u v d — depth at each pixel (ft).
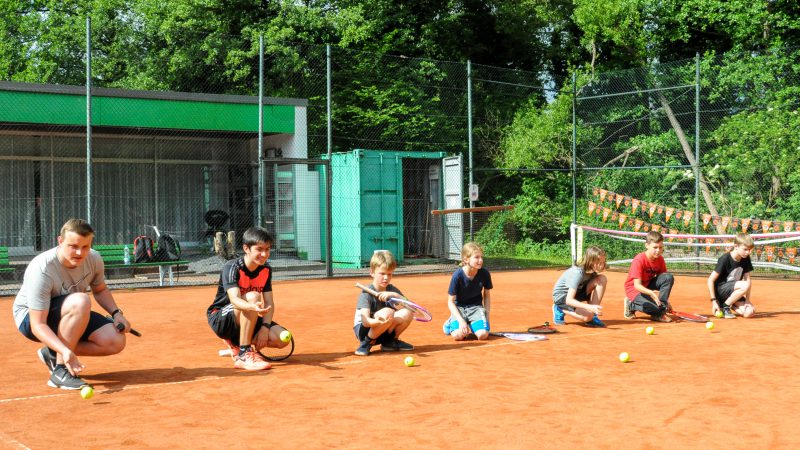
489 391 17.19
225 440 13.37
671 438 13.28
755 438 13.25
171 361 21.75
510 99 81.87
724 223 56.44
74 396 17.17
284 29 74.79
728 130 67.97
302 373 19.60
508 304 36.88
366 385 17.97
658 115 77.15
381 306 22.72
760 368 19.77
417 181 68.39
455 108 81.46
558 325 28.89
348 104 80.69
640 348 23.21
